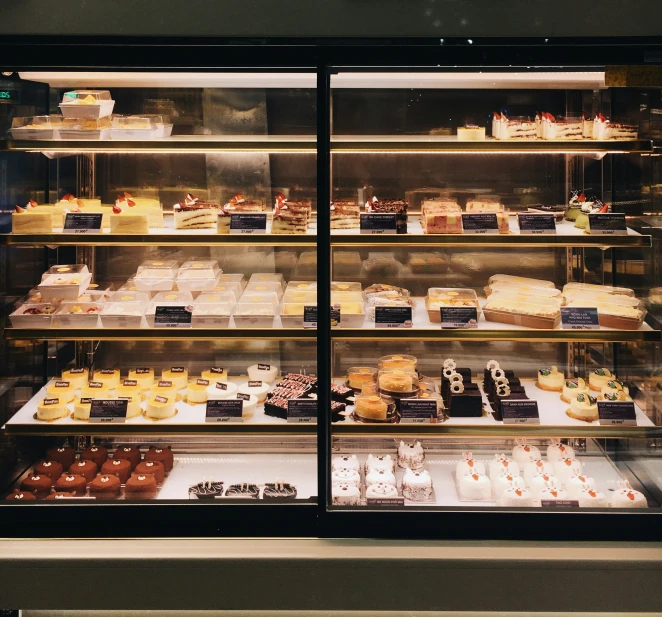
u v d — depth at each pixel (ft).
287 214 8.38
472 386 8.89
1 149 8.07
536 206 9.51
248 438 9.69
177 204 8.91
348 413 8.70
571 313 8.38
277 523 7.36
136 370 9.64
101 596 7.23
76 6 6.89
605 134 8.55
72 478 8.63
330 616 7.66
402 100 9.09
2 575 7.18
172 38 6.94
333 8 6.88
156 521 7.39
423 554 7.14
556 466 8.77
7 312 8.66
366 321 8.82
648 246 8.20
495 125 8.91
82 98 8.71
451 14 6.86
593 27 6.83
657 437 8.11
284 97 9.14
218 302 8.81
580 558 7.08
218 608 7.25
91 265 9.80
